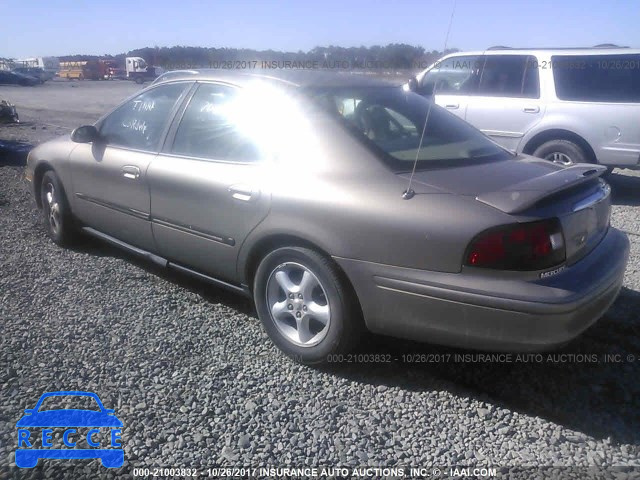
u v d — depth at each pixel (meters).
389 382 3.53
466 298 3.08
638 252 5.74
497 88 8.70
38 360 3.64
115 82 51.62
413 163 3.56
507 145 8.66
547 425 3.15
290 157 3.72
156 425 3.09
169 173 4.29
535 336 3.02
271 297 3.79
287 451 2.92
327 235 3.41
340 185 3.45
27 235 6.04
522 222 3.02
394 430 3.10
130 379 3.47
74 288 4.73
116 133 4.99
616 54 7.89
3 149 11.42
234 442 2.98
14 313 4.25
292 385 3.48
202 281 4.78
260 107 3.99
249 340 3.99
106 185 4.89
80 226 5.45
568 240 3.19
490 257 3.04
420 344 3.90
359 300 3.40
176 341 3.93
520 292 3.00
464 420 3.19
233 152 4.03
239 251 3.91
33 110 22.42
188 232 4.23
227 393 3.38
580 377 3.61
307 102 3.85
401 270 3.23
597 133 7.95
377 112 4.02
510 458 2.90
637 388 3.49
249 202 3.76
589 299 3.11
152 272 5.11
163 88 4.73
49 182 5.68
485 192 3.21
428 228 3.15
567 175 3.46
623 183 9.29
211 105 4.29
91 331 4.02
